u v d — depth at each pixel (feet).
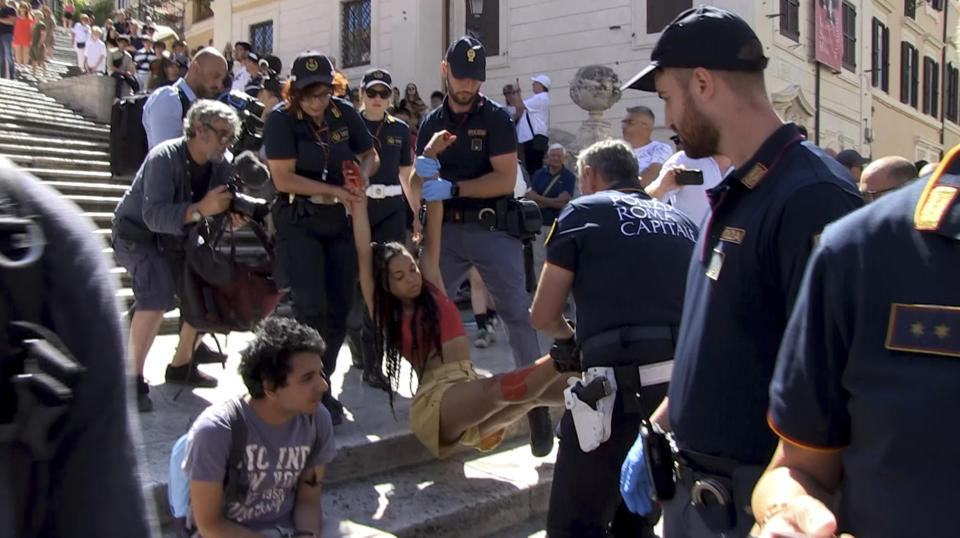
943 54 72.95
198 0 78.07
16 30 52.80
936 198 4.04
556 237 10.04
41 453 3.22
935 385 3.87
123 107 26.86
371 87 17.04
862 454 4.25
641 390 9.47
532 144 33.94
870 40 57.98
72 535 3.32
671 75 6.63
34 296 3.26
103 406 3.43
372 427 13.88
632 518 10.82
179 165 13.30
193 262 13.16
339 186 14.07
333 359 14.05
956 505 3.87
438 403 12.86
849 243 4.35
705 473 6.44
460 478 13.43
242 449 9.23
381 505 12.12
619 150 10.82
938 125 73.56
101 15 100.48
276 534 9.55
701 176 12.10
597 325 9.71
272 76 28.43
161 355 17.92
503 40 48.62
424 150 14.03
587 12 45.19
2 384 3.14
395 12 51.37
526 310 14.83
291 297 13.98
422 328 13.33
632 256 9.69
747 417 6.14
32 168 29.78
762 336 6.10
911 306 4.00
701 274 6.57
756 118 6.37
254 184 14.24
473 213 14.47
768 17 42.91
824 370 4.50
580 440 9.47
